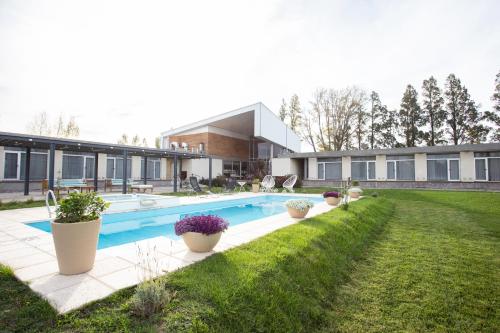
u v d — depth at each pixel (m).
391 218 8.22
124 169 12.55
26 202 9.17
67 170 15.89
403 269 4.12
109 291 2.61
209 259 3.54
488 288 3.46
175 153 15.65
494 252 4.82
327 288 3.46
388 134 35.03
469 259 4.48
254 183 16.25
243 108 21.11
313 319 2.81
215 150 23.92
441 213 8.88
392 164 18.05
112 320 2.15
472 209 9.48
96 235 3.22
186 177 23.70
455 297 3.25
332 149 33.03
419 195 13.53
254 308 2.57
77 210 3.19
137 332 2.03
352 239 5.39
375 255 4.82
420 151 16.61
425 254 4.77
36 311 2.28
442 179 16.30
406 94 33.91
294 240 4.49
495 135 28.02
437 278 3.78
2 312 2.29
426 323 2.77
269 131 23.14
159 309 2.31
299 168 23.48
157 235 6.14
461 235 6.00
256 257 3.61
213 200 11.29
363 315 2.94
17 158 14.01
